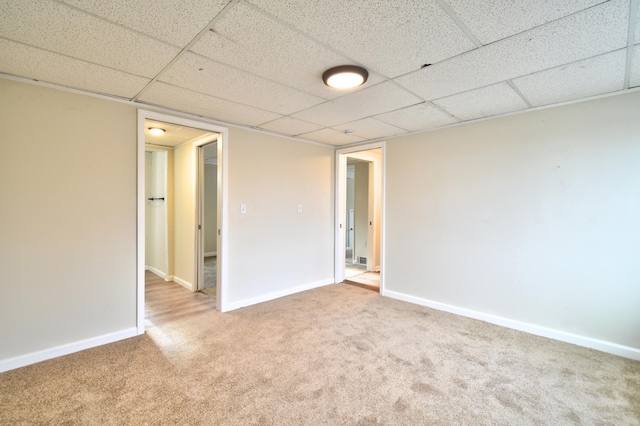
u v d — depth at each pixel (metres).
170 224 4.93
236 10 1.45
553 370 2.21
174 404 1.82
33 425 1.64
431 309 3.52
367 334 2.81
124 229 2.70
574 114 2.64
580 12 1.45
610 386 2.02
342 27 1.59
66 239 2.42
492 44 1.75
